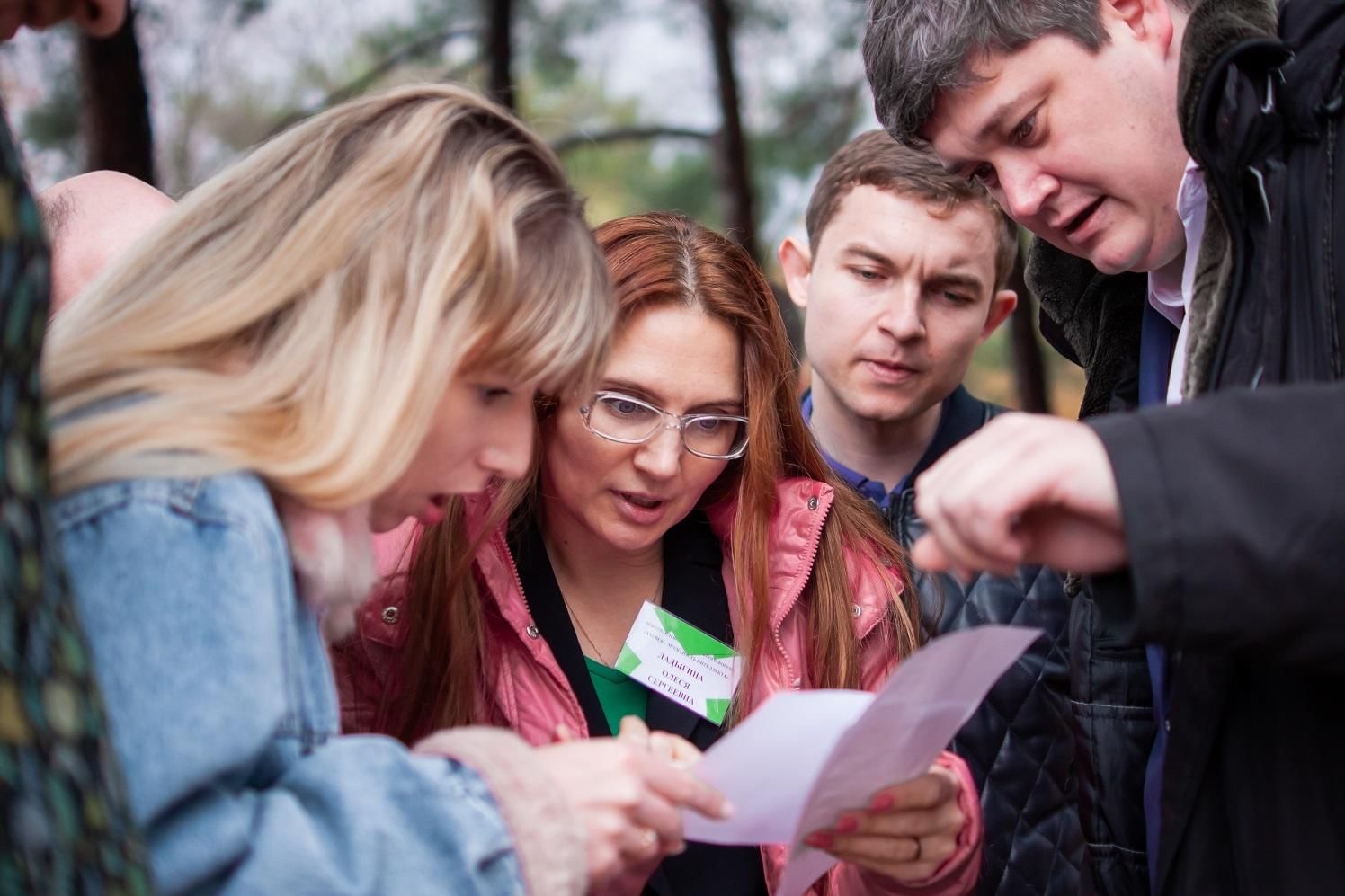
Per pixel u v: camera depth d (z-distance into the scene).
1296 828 1.11
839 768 1.14
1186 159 1.53
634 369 1.67
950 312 2.30
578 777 1.10
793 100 8.03
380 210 1.13
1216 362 1.24
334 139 1.17
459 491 1.24
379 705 1.72
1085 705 1.80
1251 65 1.19
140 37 4.71
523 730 1.70
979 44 1.53
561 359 1.18
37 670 0.74
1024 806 2.12
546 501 1.84
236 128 6.63
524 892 1.00
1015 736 2.13
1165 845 1.27
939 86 1.58
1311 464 0.93
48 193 2.02
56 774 0.73
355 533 1.15
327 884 0.94
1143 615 0.95
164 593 0.95
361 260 1.12
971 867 1.47
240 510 1.00
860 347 2.28
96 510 0.97
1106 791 1.76
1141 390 1.78
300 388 1.09
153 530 0.97
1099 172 1.55
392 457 1.08
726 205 7.54
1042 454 0.96
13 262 0.77
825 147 8.01
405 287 1.12
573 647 1.78
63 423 1.02
